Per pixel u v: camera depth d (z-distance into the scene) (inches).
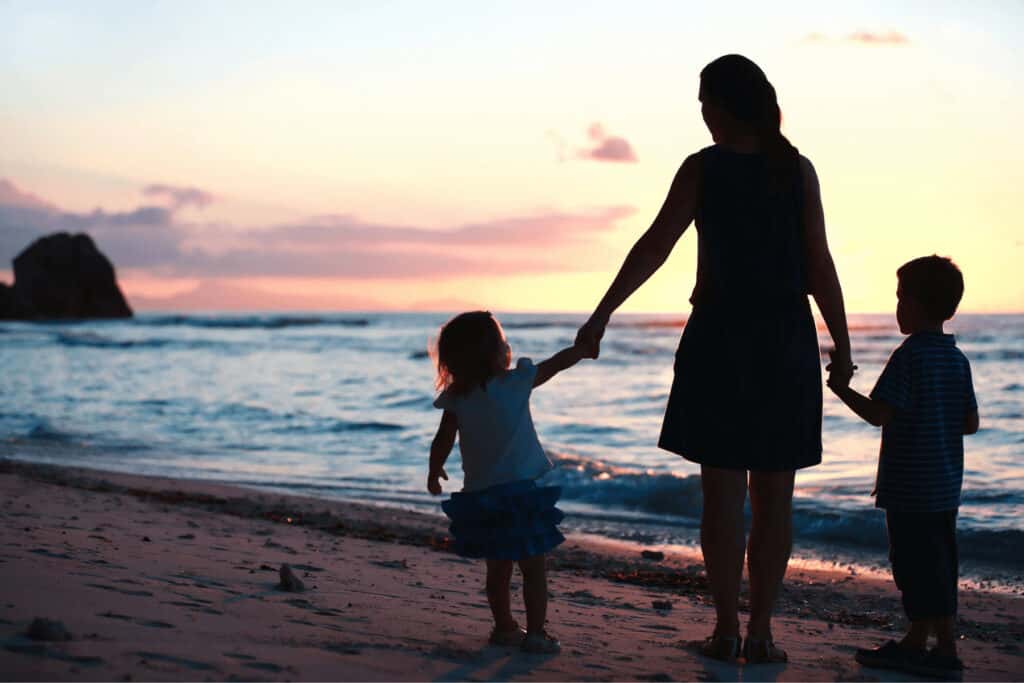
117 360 1626.5
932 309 136.0
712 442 125.9
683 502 408.2
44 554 172.6
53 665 93.0
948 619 133.6
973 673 140.3
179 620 122.6
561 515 133.7
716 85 125.5
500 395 131.6
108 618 118.0
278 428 713.0
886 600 238.7
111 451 584.7
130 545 207.6
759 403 124.6
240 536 265.4
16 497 301.9
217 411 829.2
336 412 839.7
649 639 150.9
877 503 139.6
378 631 133.4
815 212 126.0
